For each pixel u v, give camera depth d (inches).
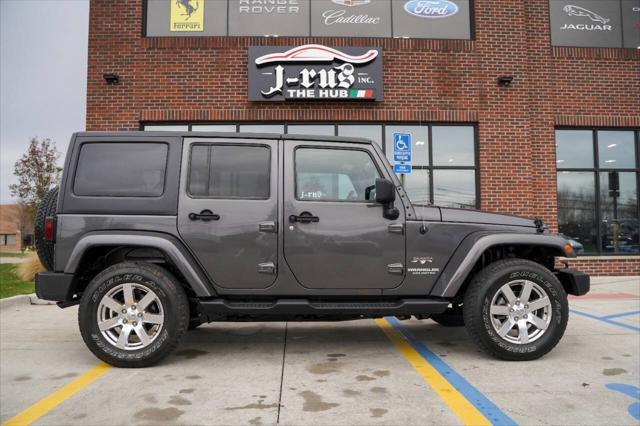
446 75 413.4
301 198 170.9
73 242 164.2
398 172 310.0
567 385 144.3
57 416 122.0
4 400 133.3
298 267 168.1
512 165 412.8
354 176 175.8
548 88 425.7
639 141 441.4
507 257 186.2
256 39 406.0
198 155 171.6
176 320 161.9
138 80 402.9
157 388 142.8
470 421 118.3
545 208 418.0
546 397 134.5
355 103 403.9
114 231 165.0
